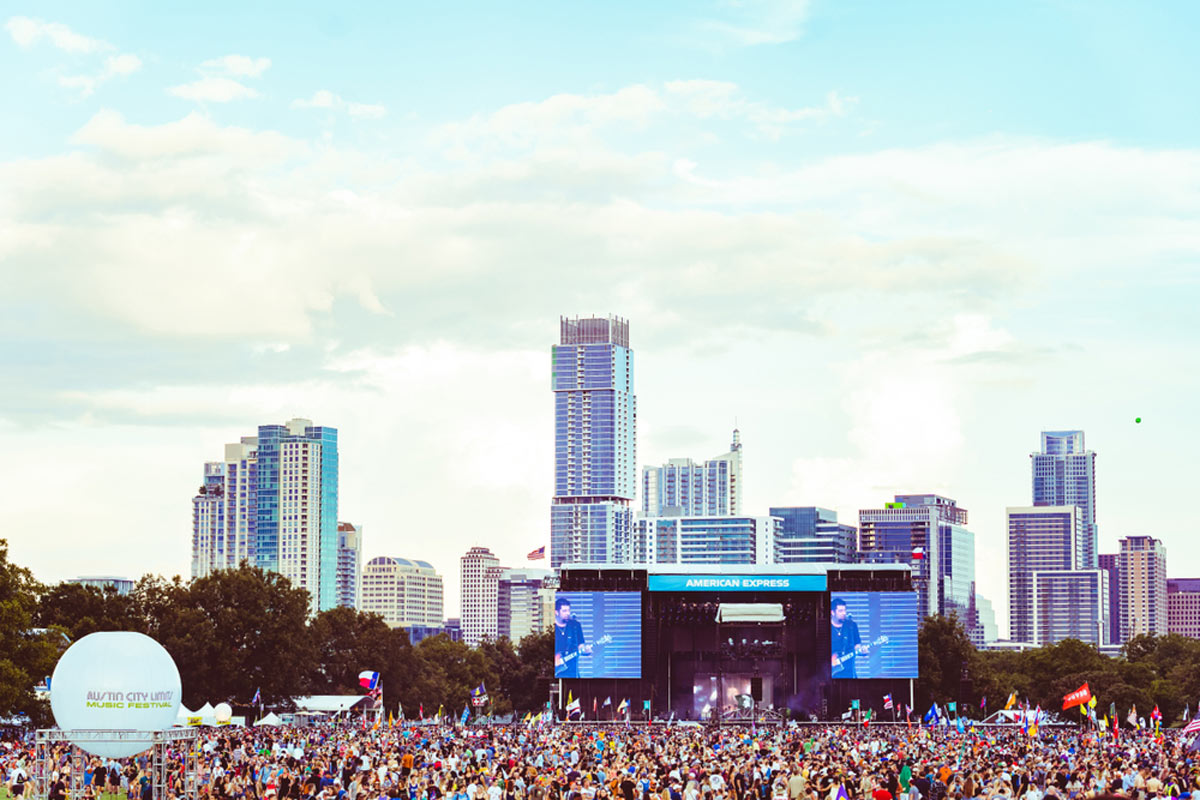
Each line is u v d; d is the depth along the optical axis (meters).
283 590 190.62
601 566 197.00
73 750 70.50
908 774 64.81
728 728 171.62
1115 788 55.28
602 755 90.25
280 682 186.25
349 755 83.12
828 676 199.25
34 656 133.50
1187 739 110.50
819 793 57.53
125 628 176.62
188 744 80.81
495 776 63.66
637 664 192.62
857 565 197.38
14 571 136.88
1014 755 88.25
